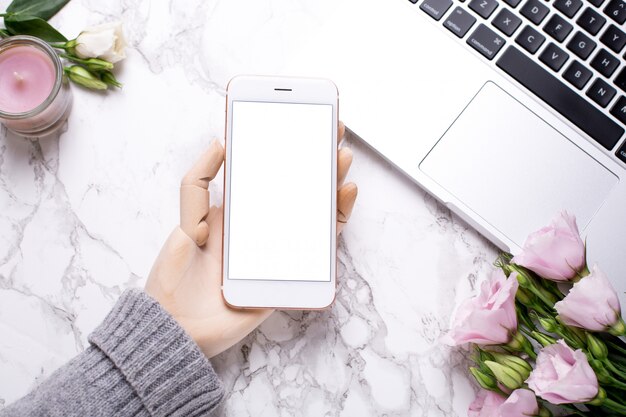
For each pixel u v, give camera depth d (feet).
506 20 1.99
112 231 2.04
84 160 2.06
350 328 2.02
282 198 1.90
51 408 1.63
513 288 1.69
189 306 1.86
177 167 2.08
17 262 2.02
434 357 2.00
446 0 2.02
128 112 2.09
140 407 1.70
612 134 1.96
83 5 2.12
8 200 2.04
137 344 1.70
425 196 2.07
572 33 1.98
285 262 1.88
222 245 1.84
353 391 1.99
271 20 2.13
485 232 1.97
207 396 1.75
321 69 2.01
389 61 2.00
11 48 1.98
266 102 1.90
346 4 2.03
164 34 2.13
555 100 1.97
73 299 2.01
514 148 1.97
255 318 1.89
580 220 1.94
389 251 2.05
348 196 1.86
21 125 1.96
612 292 1.56
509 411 1.64
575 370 1.47
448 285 2.04
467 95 1.99
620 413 1.68
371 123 1.98
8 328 1.99
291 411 1.98
